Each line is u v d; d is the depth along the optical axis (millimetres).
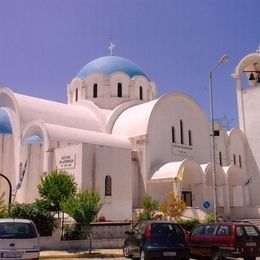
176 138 33938
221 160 38000
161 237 14266
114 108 38656
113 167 27234
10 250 11539
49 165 27172
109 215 26125
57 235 18797
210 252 15930
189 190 31219
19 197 28203
